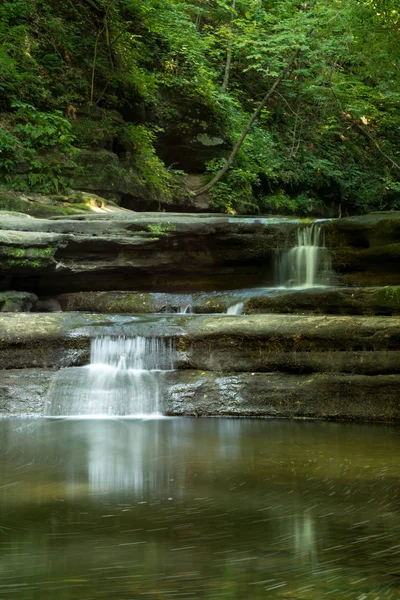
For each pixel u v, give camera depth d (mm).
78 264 12930
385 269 13617
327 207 26547
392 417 9438
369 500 5184
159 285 13781
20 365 10258
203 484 5680
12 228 12195
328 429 8672
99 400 9766
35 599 3348
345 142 28547
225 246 13883
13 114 16203
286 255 13984
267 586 3506
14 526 4531
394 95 25234
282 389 9820
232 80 26484
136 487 5582
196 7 24172
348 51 22797
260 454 6992
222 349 10234
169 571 3711
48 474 6035
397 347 9836
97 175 16781
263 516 4762
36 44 17688
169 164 21281
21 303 12156
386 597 3363
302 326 10094
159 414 9781
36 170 15750
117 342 10430
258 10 25469
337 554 3975
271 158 24656
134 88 19375
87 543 4180
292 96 26422
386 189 27609
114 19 19938
